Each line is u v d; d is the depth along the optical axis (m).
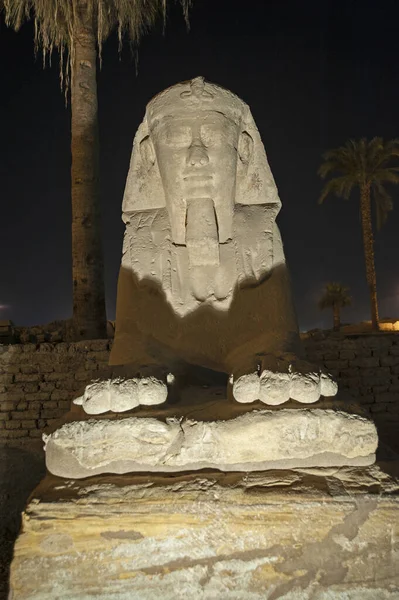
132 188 2.78
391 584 1.73
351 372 5.46
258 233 2.66
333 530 1.75
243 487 1.80
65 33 7.32
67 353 5.29
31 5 7.17
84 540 1.76
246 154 2.68
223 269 2.64
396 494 1.77
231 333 2.60
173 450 1.88
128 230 2.79
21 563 1.74
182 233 2.60
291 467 1.87
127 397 1.94
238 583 1.75
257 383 1.95
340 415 1.88
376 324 13.15
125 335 2.57
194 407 2.06
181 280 2.67
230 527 1.76
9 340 7.30
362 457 1.88
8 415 5.18
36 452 5.08
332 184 13.69
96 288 6.71
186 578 1.76
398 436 5.28
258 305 2.58
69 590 1.74
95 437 1.88
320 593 1.72
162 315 2.65
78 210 6.74
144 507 1.76
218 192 2.48
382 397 5.43
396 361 5.49
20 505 4.89
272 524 1.76
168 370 2.24
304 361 2.07
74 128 6.88
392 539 1.74
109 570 1.76
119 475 1.89
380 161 13.44
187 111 2.44
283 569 1.74
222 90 2.50
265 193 2.72
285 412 1.87
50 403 5.19
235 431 1.86
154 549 1.77
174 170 2.47
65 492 1.81
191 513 1.76
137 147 2.75
